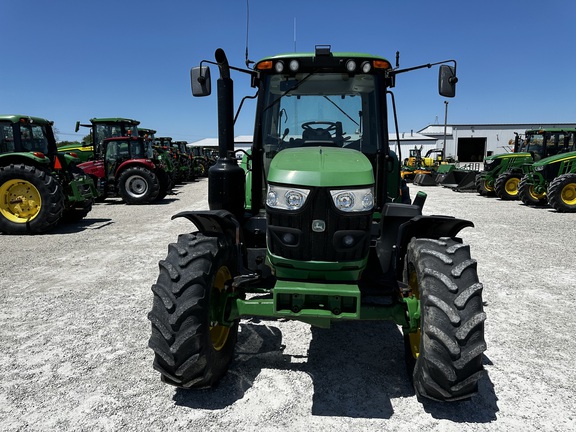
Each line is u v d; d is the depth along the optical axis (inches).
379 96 136.2
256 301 104.6
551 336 135.5
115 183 491.2
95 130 541.3
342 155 112.0
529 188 466.6
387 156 137.3
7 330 139.6
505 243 269.0
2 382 109.0
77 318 149.3
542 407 98.7
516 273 202.5
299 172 100.3
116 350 125.9
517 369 115.3
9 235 301.1
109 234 301.3
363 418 94.7
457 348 86.4
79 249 253.9
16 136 319.6
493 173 560.4
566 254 239.3
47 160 315.0
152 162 500.7
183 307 93.4
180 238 106.4
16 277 197.3
